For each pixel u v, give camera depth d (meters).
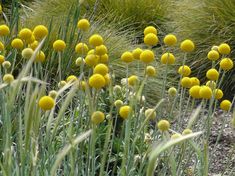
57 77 4.21
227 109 2.43
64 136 2.39
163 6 6.46
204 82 5.41
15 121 2.80
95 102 2.22
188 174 2.88
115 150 3.38
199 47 5.49
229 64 2.44
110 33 5.25
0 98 2.62
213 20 5.57
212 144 4.21
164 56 2.45
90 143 2.30
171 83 4.99
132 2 6.31
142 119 2.40
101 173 1.92
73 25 4.21
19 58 4.23
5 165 1.87
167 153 2.41
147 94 4.65
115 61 4.81
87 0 6.18
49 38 4.34
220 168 3.82
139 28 6.30
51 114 1.97
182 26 5.74
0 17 4.63
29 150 2.11
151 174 1.52
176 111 4.12
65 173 2.34
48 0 6.03
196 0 5.90
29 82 1.78
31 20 5.18
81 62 2.36
